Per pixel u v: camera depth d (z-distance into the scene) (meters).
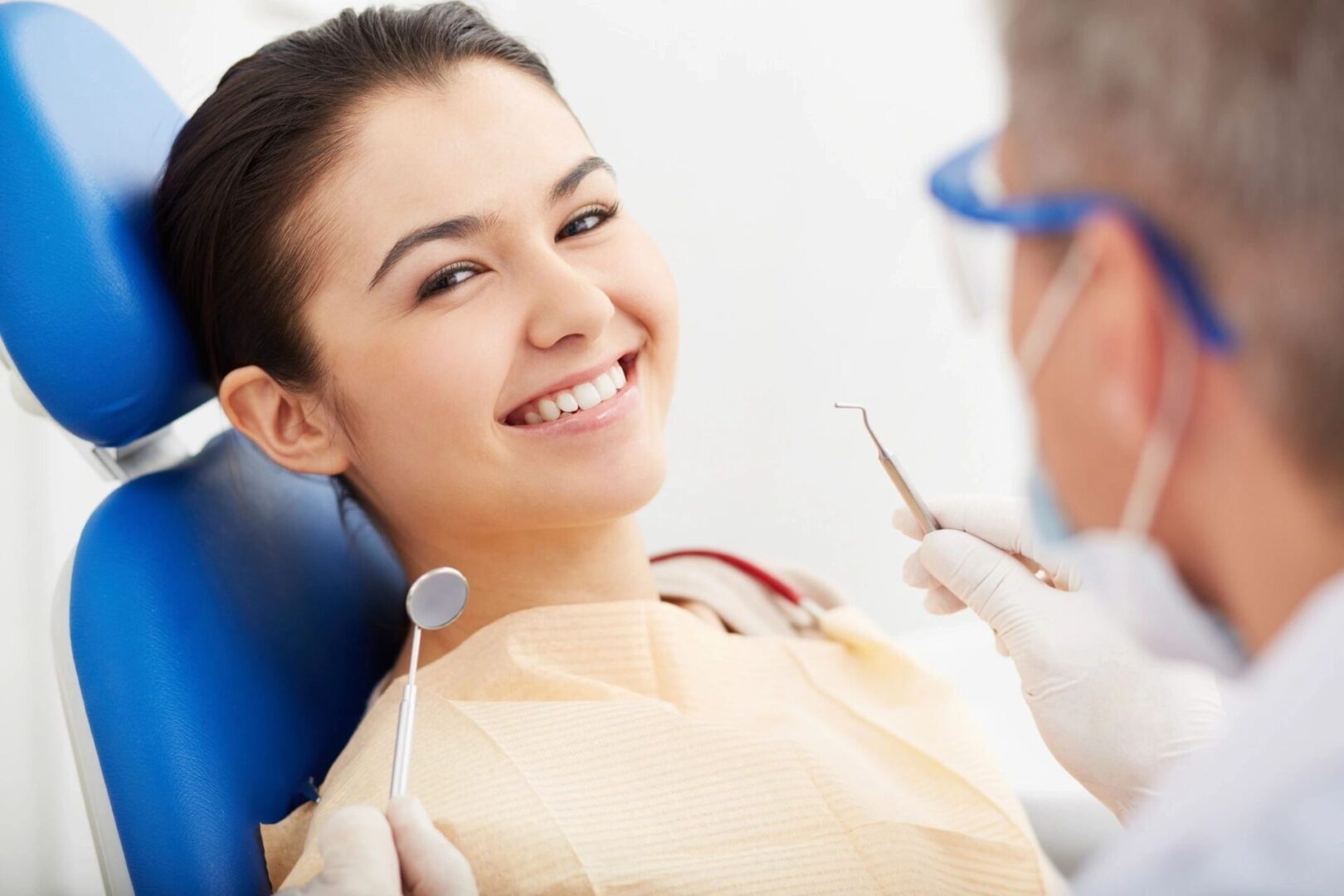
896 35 2.10
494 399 1.01
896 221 2.15
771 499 2.20
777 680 1.15
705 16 2.09
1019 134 0.49
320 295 1.03
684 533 2.19
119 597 1.03
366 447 1.07
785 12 2.09
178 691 1.02
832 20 2.10
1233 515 0.49
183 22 1.64
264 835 1.03
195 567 1.10
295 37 1.09
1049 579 1.10
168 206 1.08
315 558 1.24
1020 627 1.03
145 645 1.02
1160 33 0.44
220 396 1.10
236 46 1.70
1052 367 0.51
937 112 2.12
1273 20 0.42
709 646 1.12
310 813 1.06
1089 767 1.00
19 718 1.54
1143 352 0.47
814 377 2.18
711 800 0.97
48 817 1.56
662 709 1.01
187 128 1.09
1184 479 0.50
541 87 1.10
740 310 2.16
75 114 1.06
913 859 0.99
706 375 2.17
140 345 1.05
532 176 1.02
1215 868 0.46
